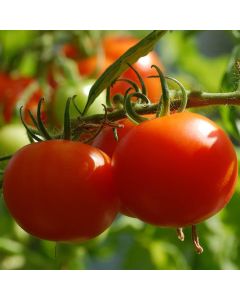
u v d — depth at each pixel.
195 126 0.39
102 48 0.67
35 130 0.43
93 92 0.44
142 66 0.58
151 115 0.44
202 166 0.38
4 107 0.66
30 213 0.40
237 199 0.63
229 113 0.53
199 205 0.38
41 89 0.65
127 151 0.39
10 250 0.69
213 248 0.68
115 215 0.41
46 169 0.39
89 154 0.40
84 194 0.39
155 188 0.38
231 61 0.51
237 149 0.61
